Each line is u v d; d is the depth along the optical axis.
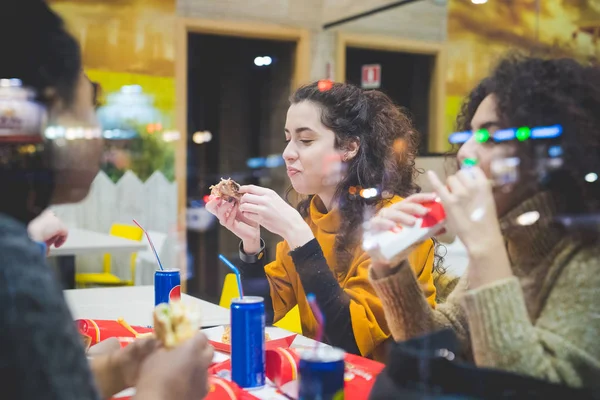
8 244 0.64
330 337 1.27
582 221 0.92
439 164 1.46
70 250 2.69
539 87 0.97
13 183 0.79
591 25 1.53
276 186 4.34
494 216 0.96
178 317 0.88
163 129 3.98
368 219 1.34
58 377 0.62
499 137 0.99
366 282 1.27
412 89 3.39
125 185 3.57
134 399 0.80
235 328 1.12
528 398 0.86
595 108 0.95
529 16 1.70
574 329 0.90
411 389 0.89
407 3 3.62
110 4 3.71
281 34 4.58
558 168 0.94
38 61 0.80
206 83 4.45
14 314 0.60
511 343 0.90
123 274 3.10
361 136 1.55
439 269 1.21
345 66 4.47
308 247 1.36
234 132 4.53
